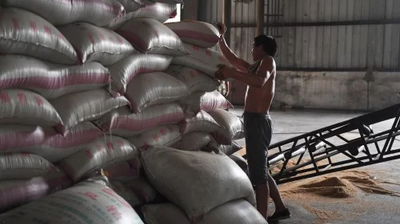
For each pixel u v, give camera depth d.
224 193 3.21
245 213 3.31
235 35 17.42
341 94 16.47
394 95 15.93
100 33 2.89
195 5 16.84
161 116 3.48
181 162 3.21
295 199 5.34
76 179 2.81
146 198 3.29
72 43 2.72
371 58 16.12
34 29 2.42
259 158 4.11
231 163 3.42
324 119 13.80
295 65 16.94
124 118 3.17
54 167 2.71
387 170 6.84
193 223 3.08
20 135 2.48
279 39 17.00
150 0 3.49
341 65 16.44
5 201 2.45
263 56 4.16
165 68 3.62
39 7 2.52
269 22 17.05
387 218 4.70
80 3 2.76
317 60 16.70
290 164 7.05
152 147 3.36
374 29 16.02
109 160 3.05
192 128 3.82
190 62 3.71
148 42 3.22
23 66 2.41
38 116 2.50
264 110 4.12
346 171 6.71
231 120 4.18
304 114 15.16
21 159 2.52
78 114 2.77
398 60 15.88
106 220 2.37
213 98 4.07
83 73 2.79
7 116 2.36
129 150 3.22
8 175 2.47
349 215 4.77
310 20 16.66
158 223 3.13
